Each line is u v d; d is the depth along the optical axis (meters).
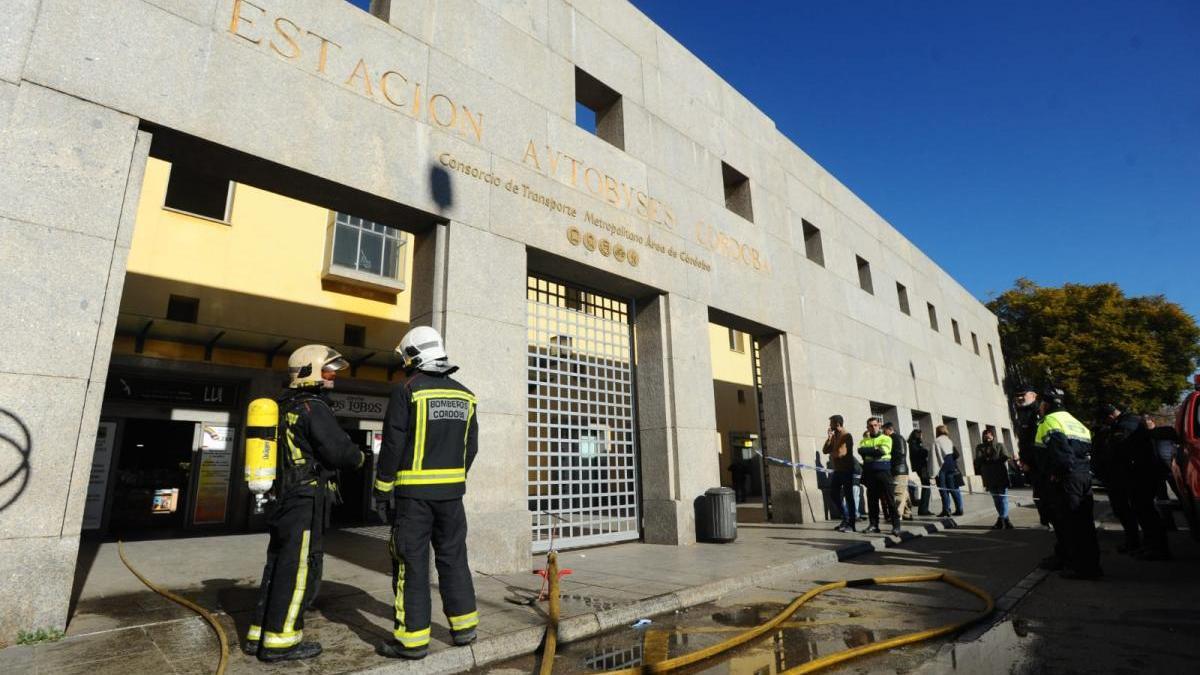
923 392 18.92
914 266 20.89
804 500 11.66
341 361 4.16
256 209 12.59
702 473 9.37
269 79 5.68
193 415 11.91
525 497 6.90
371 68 6.51
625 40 10.22
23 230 4.21
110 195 4.61
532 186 7.87
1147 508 7.01
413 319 6.96
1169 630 4.23
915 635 4.18
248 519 11.86
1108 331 33.94
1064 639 4.12
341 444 3.84
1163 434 8.23
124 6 4.94
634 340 9.86
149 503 11.49
